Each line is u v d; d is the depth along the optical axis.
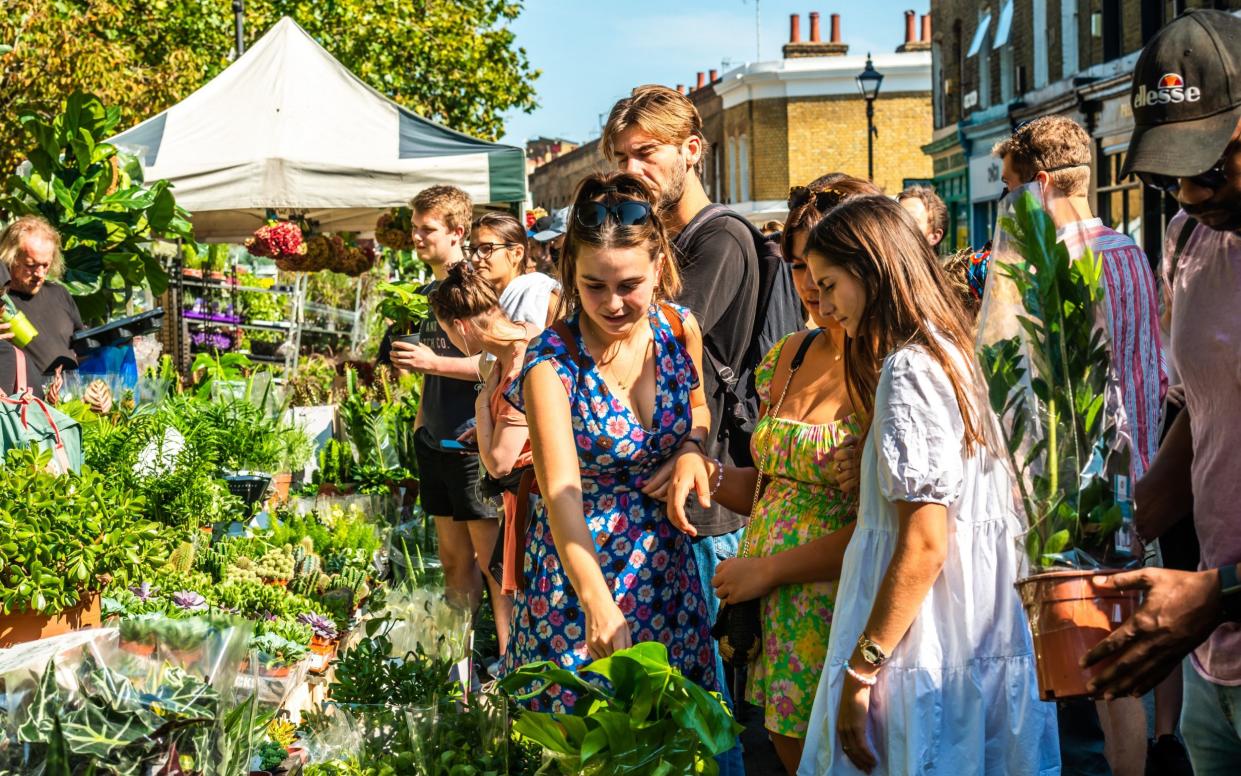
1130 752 3.72
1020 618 2.78
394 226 10.41
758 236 3.93
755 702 3.24
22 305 6.27
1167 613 2.14
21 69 13.91
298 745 3.36
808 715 3.04
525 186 9.25
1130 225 19.84
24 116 7.52
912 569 2.66
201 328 15.80
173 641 2.88
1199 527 2.46
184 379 11.48
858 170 43.78
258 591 4.59
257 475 6.17
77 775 2.34
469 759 2.82
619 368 3.02
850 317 2.84
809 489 3.07
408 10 24.58
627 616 3.04
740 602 3.12
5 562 3.38
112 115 7.66
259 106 9.24
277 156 8.92
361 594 5.24
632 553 3.05
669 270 3.26
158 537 3.90
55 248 6.39
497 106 25.83
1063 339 2.38
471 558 6.02
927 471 2.63
